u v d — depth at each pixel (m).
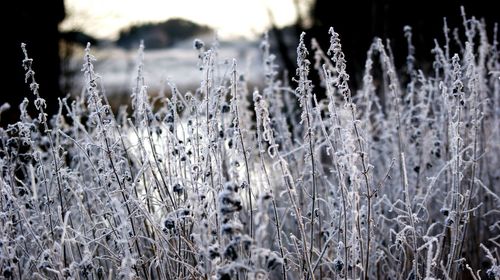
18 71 6.73
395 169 3.26
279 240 2.18
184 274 2.46
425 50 6.38
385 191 3.27
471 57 2.76
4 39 6.82
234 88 2.29
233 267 1.79
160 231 2.25
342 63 2.21
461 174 2.44
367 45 7.86
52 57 7.16
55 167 2.53
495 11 6.48
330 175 3.71
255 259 1.83
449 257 2.42
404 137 3.37
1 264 2.27
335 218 2.52
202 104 2.52
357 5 8.04
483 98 3.42
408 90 3.91
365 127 3.14
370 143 3.27
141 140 2.66
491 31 6.51
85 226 2.46
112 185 2.59
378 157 3.53
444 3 6.59
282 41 9.28
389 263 2.94
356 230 2.17
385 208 3.18
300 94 2.39
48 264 2.16
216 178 2.54
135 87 2.86
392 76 3.08
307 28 9.23
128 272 2.06
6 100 6.48
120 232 2.44
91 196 2.98
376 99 3.54
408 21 6.85
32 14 7.07
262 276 1.94
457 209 2.40
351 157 2.08
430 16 6.64
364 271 2.16
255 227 2.80
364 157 2.18
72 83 7.52
